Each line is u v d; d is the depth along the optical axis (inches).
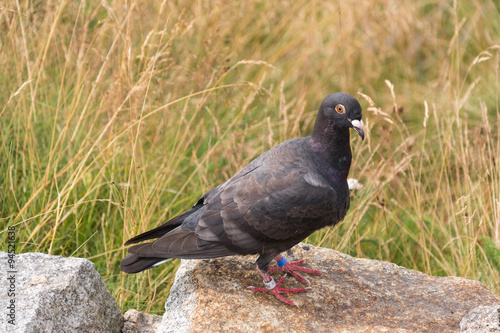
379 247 385.1
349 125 284.5
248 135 501.0
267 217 276.4
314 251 334.0
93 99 416.2
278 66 589.0
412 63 641.0
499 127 474.9
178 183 443.2
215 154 446.9
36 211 383.6
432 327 276.4
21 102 417.7
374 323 278.8
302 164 289.1
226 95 507.5
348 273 315.6
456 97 447.2
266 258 286.0
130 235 355.6
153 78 461.7
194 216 288.8
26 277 268.7
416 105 592.7
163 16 498.0
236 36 568.4
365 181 469.4
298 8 625.9
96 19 490.3
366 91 616.4
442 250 410.6
